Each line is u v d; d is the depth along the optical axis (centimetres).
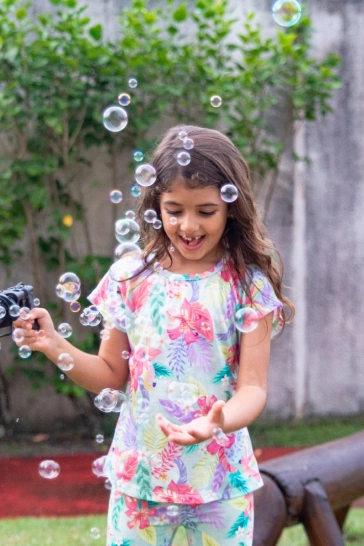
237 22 483
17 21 458
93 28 429
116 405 159
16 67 438
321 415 504
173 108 465
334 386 505
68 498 357
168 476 151
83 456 429
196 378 153
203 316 154
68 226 450
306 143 494
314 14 493
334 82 470
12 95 431
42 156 451
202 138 156
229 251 163
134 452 154
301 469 218
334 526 213
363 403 508
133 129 466
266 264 164
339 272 504
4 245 456
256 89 455
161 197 155
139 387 154
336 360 505
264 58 474
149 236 171
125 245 170
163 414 152
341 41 495
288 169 492
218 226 151
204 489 150
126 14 433
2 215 447
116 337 165
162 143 161
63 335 169
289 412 500
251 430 475
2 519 320
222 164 152
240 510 153
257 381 154
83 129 462
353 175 501
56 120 427
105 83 447
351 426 482
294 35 438
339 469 227
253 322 152
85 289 470
